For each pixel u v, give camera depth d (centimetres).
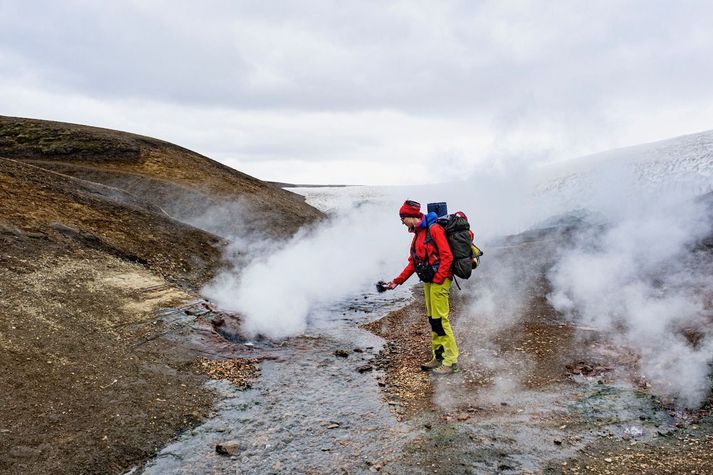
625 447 383
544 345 621
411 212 564
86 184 1195
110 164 2303
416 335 738
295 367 606
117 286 738
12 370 466
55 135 2464
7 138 2386
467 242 552
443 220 553
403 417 460
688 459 355
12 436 385
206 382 543
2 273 641
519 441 401
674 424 414
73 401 450
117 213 1077
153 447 411
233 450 407
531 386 511
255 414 476
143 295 739
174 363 571
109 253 870
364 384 548
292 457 396
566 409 454
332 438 426
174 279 888
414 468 371
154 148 2627
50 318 580
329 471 374
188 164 2595
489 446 395
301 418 466
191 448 414
